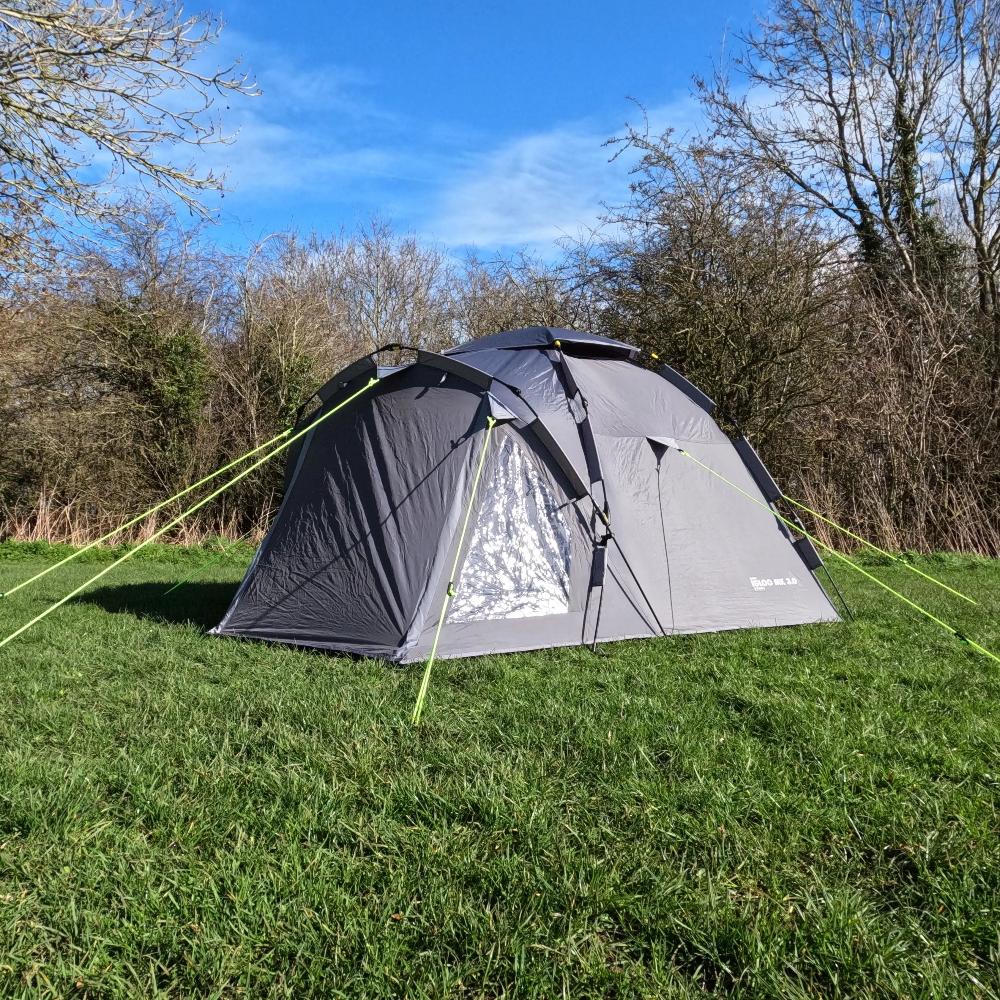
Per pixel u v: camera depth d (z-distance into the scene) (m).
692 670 4.92
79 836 2.74
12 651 5.45
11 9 8.63
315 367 17.20
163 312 16.12
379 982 2.07
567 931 2.27
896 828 2.84
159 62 9.38
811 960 2.15
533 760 3.40
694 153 13.83
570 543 5.86
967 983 2.10
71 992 2.05
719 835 2.79
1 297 14.08
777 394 13.34
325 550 5.94
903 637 6.04
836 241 13.52
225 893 2.44
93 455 15.55
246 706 4.13
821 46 16.28
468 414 5.77
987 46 15.52
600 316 14.66
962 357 13.62
